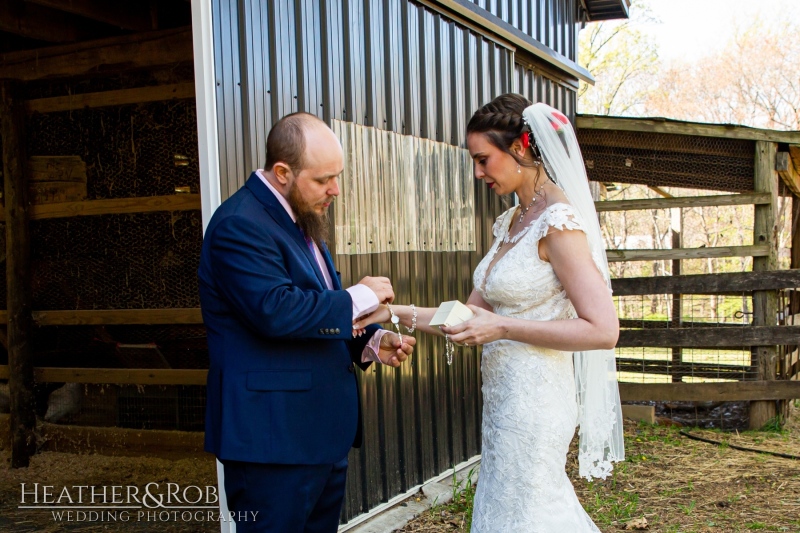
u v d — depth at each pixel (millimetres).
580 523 2449
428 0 4660
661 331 6621
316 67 3561
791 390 6215
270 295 2053
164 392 5082
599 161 7344
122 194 5102
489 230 5414
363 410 3859
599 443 2635
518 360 2379
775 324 6375
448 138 4867
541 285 2322
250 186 2264
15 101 5086
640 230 22906
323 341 2287
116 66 4809
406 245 4309
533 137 2363
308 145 2191
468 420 5090
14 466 4922
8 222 5094
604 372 2643
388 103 4188
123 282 5180
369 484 3910
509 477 2369
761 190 6469
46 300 5312
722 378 7383
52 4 4082
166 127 4957
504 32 5660
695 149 6859
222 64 2953
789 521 4020
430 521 3941
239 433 2105
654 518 4098
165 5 4895
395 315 2488
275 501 2152
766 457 5406
